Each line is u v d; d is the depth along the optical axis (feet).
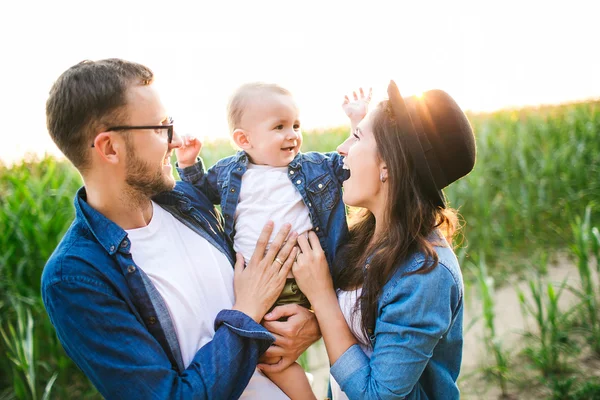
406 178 5.16
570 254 16.49
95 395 11.21
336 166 6.57
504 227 18.78
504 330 12.86
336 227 6.31
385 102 5.49
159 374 4.55
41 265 12.91
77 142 4.90
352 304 5.57
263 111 6.27
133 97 4.90
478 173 20.52
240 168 6.43
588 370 10.57
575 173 20.85
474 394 10.47
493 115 32.91
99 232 4.97
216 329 5.22
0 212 13.64
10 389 11.34
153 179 5.14
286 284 5.86
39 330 12.48
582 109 28.89
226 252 5.93
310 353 13.03
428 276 4.88
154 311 4.94
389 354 4.83
